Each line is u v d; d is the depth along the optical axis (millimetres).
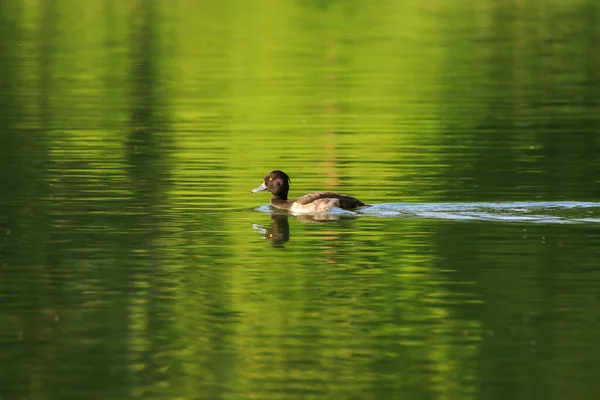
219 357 12633
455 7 59156
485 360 12438
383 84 38344
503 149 26797
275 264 16422
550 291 14930
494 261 16375
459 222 18844
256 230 18625
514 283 15312
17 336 13352
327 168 24500
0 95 35625
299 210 19984
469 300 14602
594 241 17422
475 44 47875
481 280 15445
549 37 49844
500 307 14266
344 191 22000
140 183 22641
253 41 48875
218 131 29656
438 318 13875
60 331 13500
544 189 22000
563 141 27875
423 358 12562
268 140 28188
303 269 16156
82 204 20609
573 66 42281
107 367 12375
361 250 17141
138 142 27812
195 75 40562
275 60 43969
